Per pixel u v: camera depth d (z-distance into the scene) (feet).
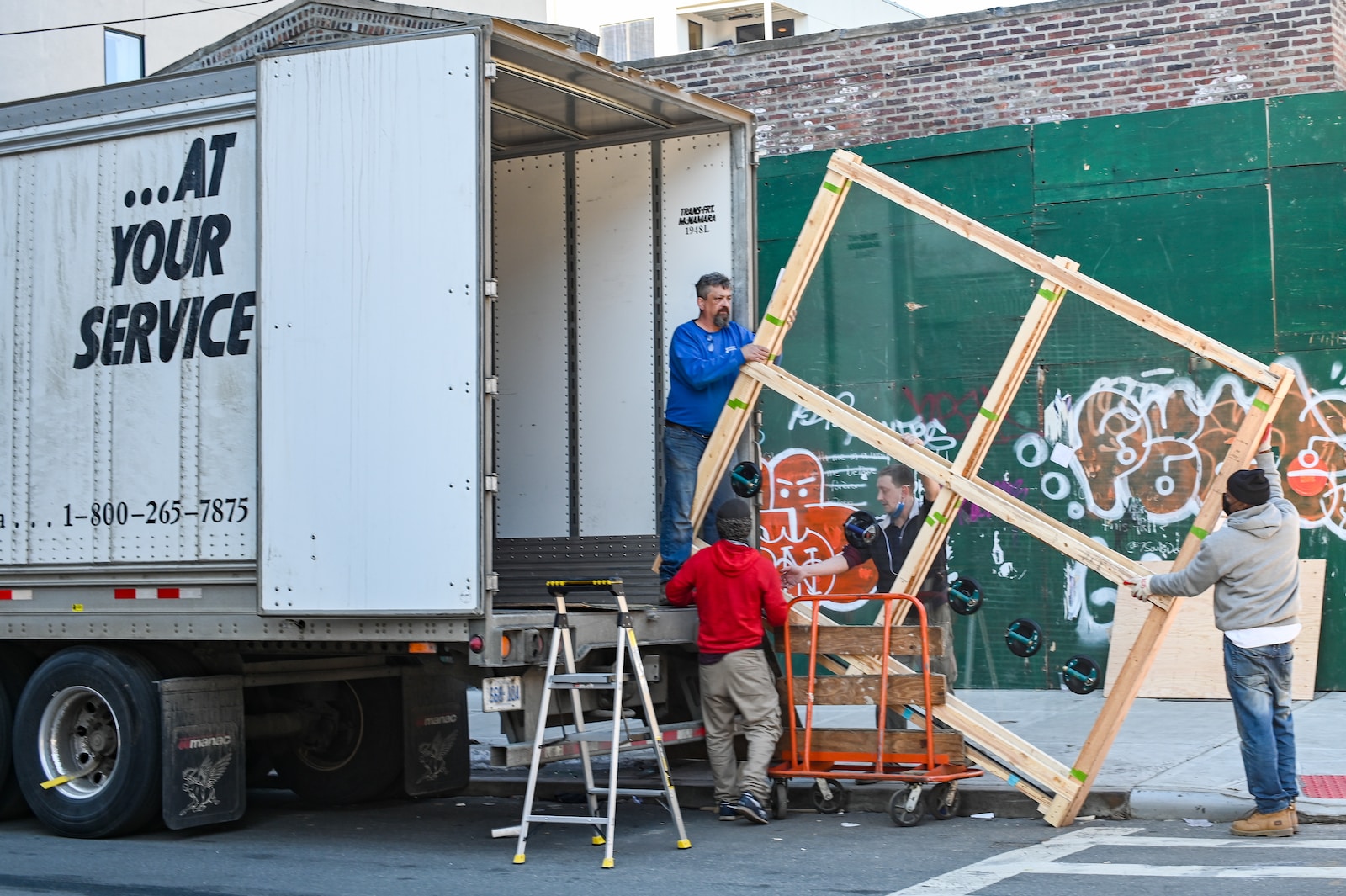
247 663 26.22
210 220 24.36
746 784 24.64
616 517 28.86
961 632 38.17
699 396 27.35
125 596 24.71
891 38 40.91
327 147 22.72
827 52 41.60
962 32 40.19
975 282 38.68
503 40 22.74
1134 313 24.66
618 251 29.22
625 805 27.99
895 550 26.99
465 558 21.39
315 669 27.07
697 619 26.91
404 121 22.24
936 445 38.96
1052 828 23.86
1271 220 36.35
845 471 39.63
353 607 22.03
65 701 25.59
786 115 42.01
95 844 24.85
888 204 39.68
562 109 27.53
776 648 26.55
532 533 29.58
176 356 24.48
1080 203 38.14
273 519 22.70
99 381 25.23
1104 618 36.88
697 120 28.43
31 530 25.72
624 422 28.94
